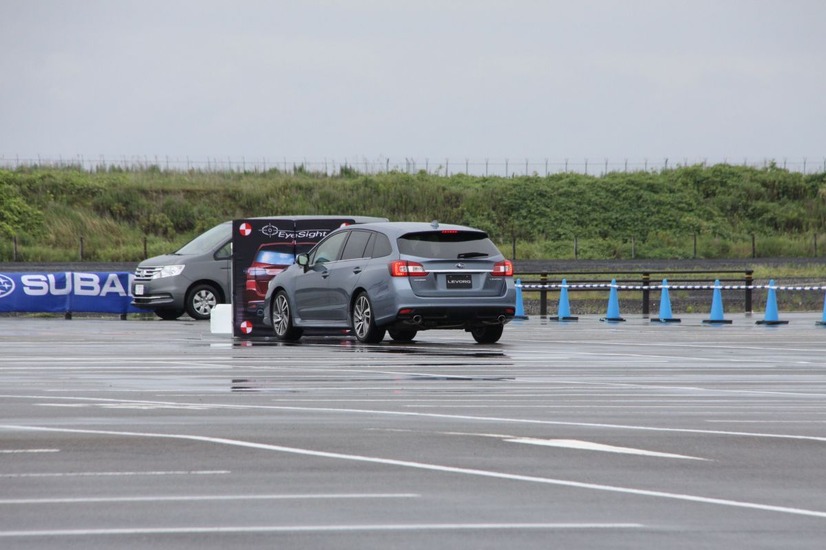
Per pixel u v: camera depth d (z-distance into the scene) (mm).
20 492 20469
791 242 196125
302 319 57156
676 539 17375
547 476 22016
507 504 19672
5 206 173000
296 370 41719
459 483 21375
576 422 28875
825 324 71062
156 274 76125
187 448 24828
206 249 77250
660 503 19797
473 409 31172
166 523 18250
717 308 74062
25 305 80500
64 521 18359
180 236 184250
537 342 56719
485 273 53719
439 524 18250
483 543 17109
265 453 24266
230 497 20125
